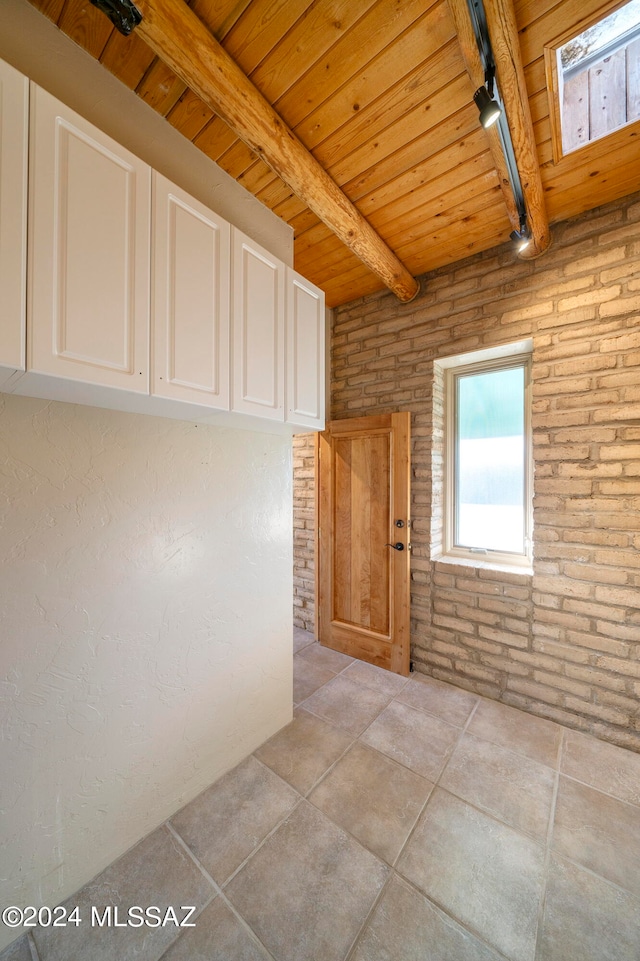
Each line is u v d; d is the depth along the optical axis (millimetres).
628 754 1611
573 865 1151
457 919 1005
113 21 916
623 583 1652
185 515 1366
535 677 1888
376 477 2457
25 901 979
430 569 2271
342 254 2150
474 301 2096
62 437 1048
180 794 1346
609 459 1683
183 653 1362
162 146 1252
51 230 810
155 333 1011
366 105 1295
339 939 961
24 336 769
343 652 2605
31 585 988
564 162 1451
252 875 1116
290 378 1484
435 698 2039
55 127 820
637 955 928
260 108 1241
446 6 1015
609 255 1680
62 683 1049
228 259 1229
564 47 1178
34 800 998
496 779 1479
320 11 1036
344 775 1501
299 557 3090
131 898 1054
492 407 2270
